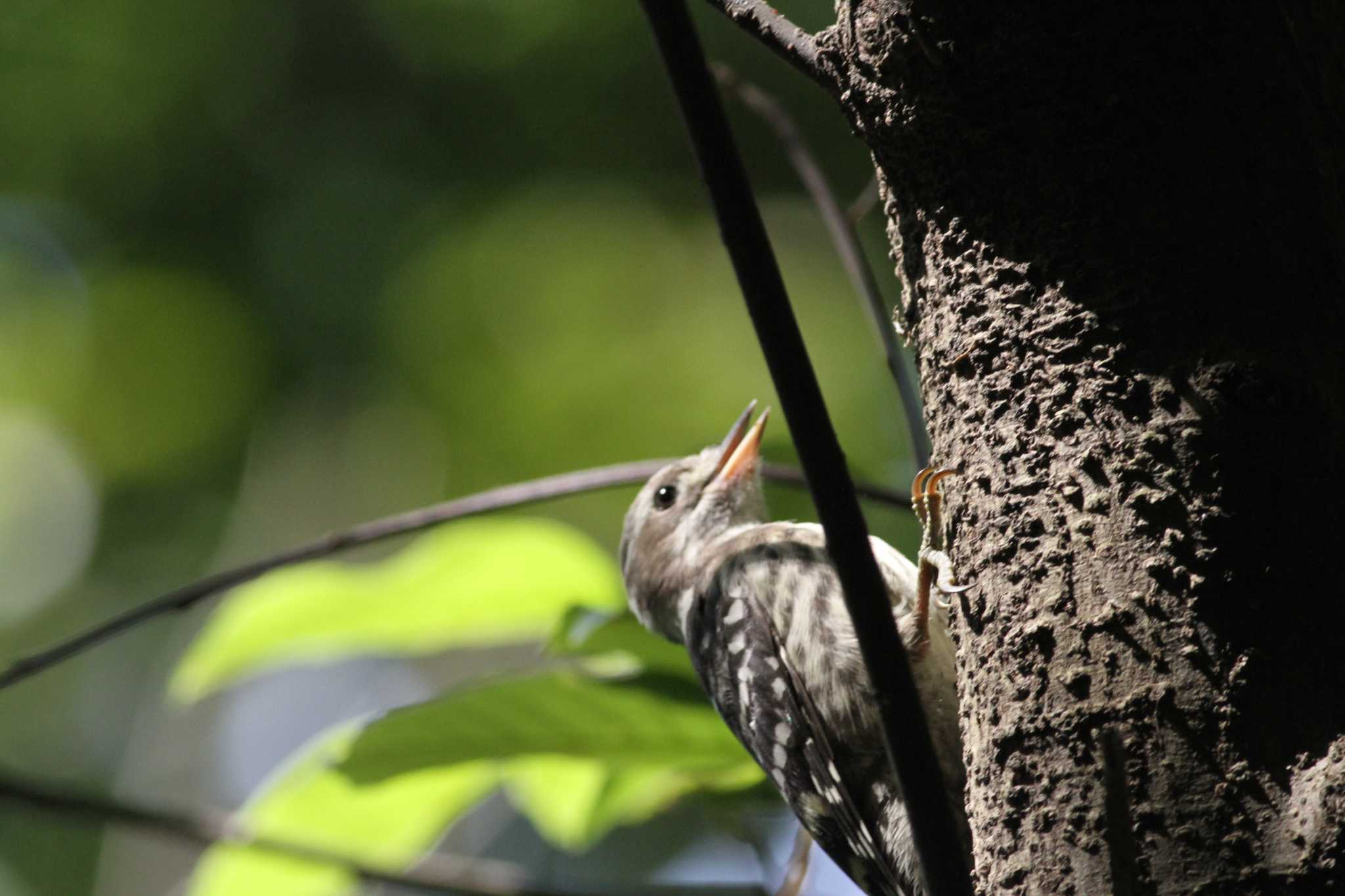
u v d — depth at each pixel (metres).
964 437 4.61
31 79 17.53
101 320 18.34
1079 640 4.12
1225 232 4.24
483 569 7.40
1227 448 4.07
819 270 16.83
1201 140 4.30
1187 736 3.88
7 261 18.02
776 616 8.07
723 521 9.98
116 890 17.28
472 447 17.77
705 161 3.66
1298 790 3.75
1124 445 4.21
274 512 18.27
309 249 18.11
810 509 8.53
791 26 5.01
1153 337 4.24
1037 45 4.43
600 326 17.92
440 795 7.54
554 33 17.75
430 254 18.16
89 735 19.52
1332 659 3.89
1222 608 3.96
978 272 4.63
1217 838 3.76
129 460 19.02
